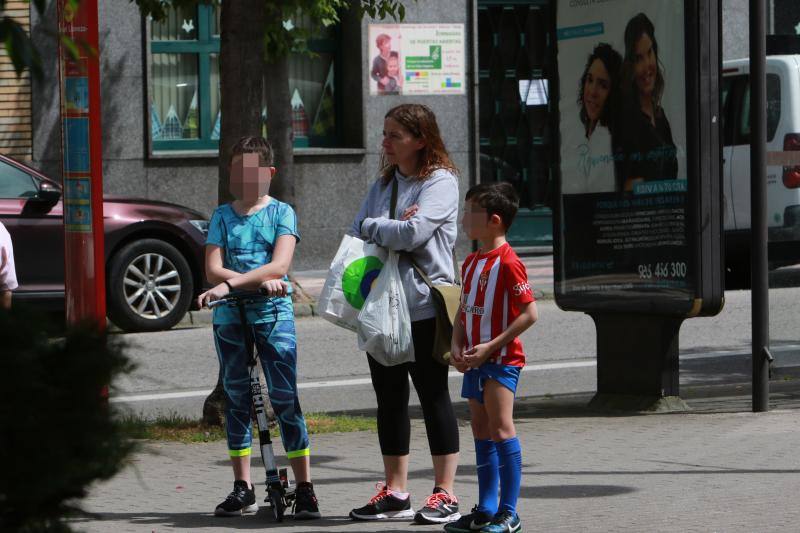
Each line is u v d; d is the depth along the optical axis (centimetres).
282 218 2192
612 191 3312
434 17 7431
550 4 3459
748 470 2500
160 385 4072
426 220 2102
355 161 7306
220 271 2159
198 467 2630
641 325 3306
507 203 1972
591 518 2100
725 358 4494
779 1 8281
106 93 6838
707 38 3117
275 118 5866
